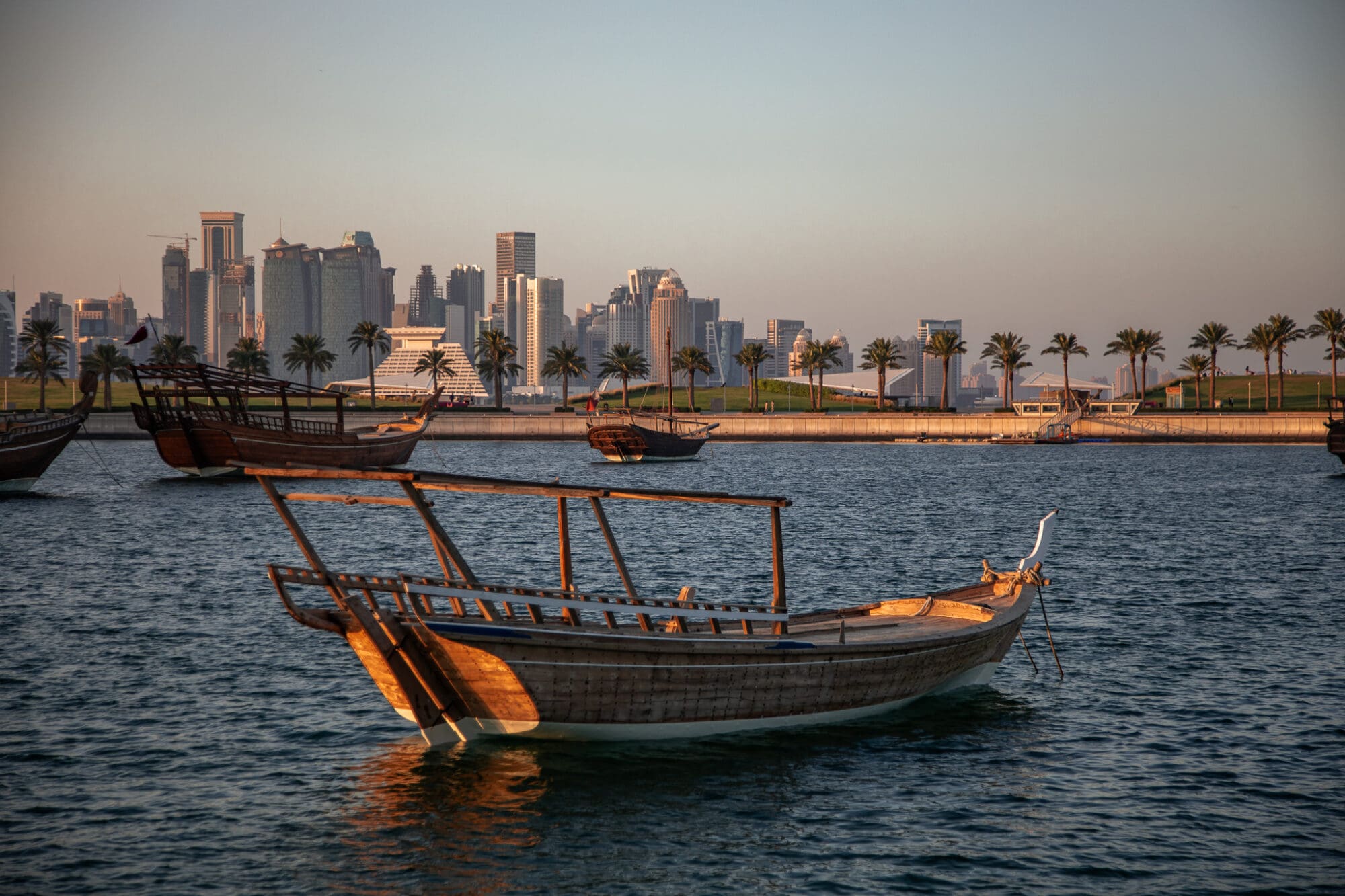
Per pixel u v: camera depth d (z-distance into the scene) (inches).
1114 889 642.8
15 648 1206.9
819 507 3043.8
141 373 3686.0
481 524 2645.2
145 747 876.0
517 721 831.1
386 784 791.7
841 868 670.5
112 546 2128.4
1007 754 866.1
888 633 1003.3
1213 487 3720.5
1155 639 1268.5
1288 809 753.0
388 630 789.9
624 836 713.0
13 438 3289.9
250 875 658.2
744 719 883.4
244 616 1391.5
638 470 4963.1
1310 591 1596.9
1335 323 6983.3
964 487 3816.4
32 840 704.4
